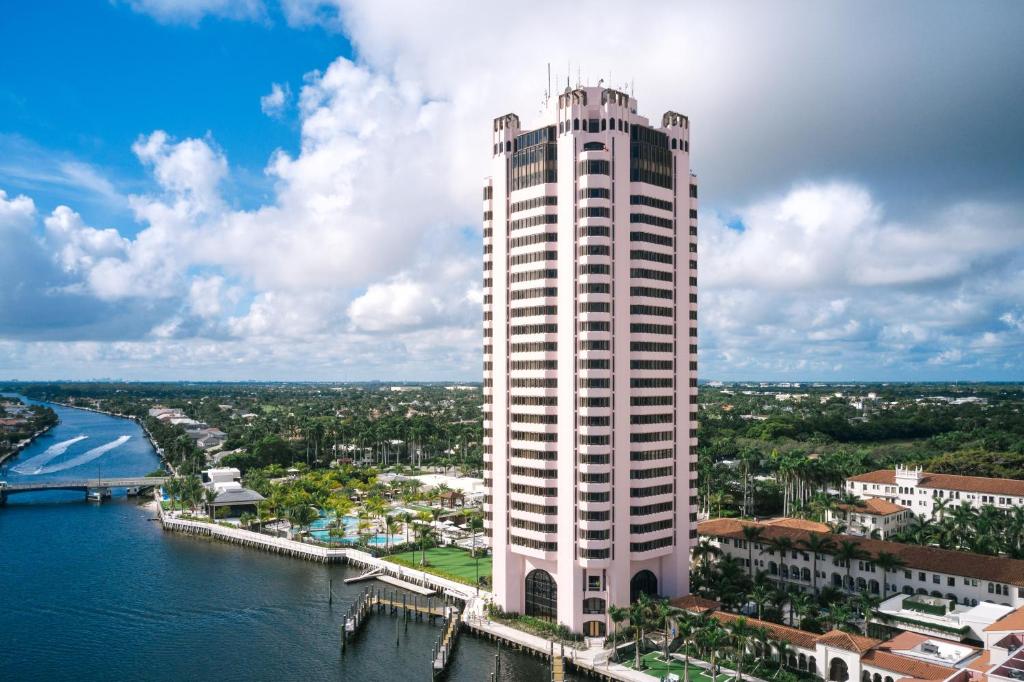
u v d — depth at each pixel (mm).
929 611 130000
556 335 143875
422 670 131875
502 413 151500
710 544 171500
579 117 143625
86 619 158750
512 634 141125
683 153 153875
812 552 156500
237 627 154125
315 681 127625
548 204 144625
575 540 140375
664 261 149750
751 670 120812
